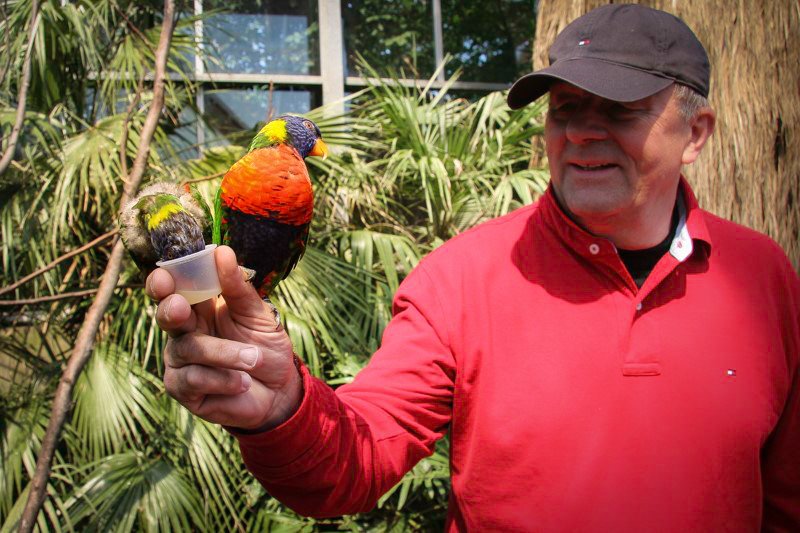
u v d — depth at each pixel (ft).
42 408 9.55
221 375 3.07
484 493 4.24
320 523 10.06
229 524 9.89
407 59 18.02
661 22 4.34
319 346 10.55
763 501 4.73
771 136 9.65
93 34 11.51
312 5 17.38
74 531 8.93
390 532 10.06
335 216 12.93
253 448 3.47
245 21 17.03
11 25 10.32
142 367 9.88
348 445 3.76
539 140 13.47
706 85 4.50
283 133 4.72
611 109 4.22
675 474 4.04
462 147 13.79
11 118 9.33
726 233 4.89
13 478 8.89
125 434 10.05
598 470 4.06
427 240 13.55
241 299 3.15
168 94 12.30
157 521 8.67
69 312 11.18
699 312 4.40
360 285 11.27
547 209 4.63
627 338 4.26
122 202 8.11
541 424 4.14
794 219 9.72
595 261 4.38
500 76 18.51
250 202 4.29
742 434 4.15
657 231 4.64
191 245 3.36
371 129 13.73
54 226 9.80
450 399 4.45
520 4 18.60
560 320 4.35
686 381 4.19
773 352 4.46
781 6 9.70
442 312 4.43
